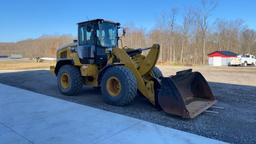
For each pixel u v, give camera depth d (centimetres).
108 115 471
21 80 1101
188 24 4303
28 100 604
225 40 4716
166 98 483
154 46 560
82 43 726
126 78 558
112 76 585
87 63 699
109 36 721
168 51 4372
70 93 713
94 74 679
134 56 620
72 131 385
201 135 387
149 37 4488
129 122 430
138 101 631
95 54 685
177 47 4356
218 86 912
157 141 347
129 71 571
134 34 4456
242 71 1819
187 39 4331
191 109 498
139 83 572
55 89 841
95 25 689
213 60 3609
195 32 4281
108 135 369
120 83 567
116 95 580
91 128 398
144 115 502
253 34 4878
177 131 388
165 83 485
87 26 704
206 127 427
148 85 552
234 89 837
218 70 1952
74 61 715
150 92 550
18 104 560
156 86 543
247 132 404
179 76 524
